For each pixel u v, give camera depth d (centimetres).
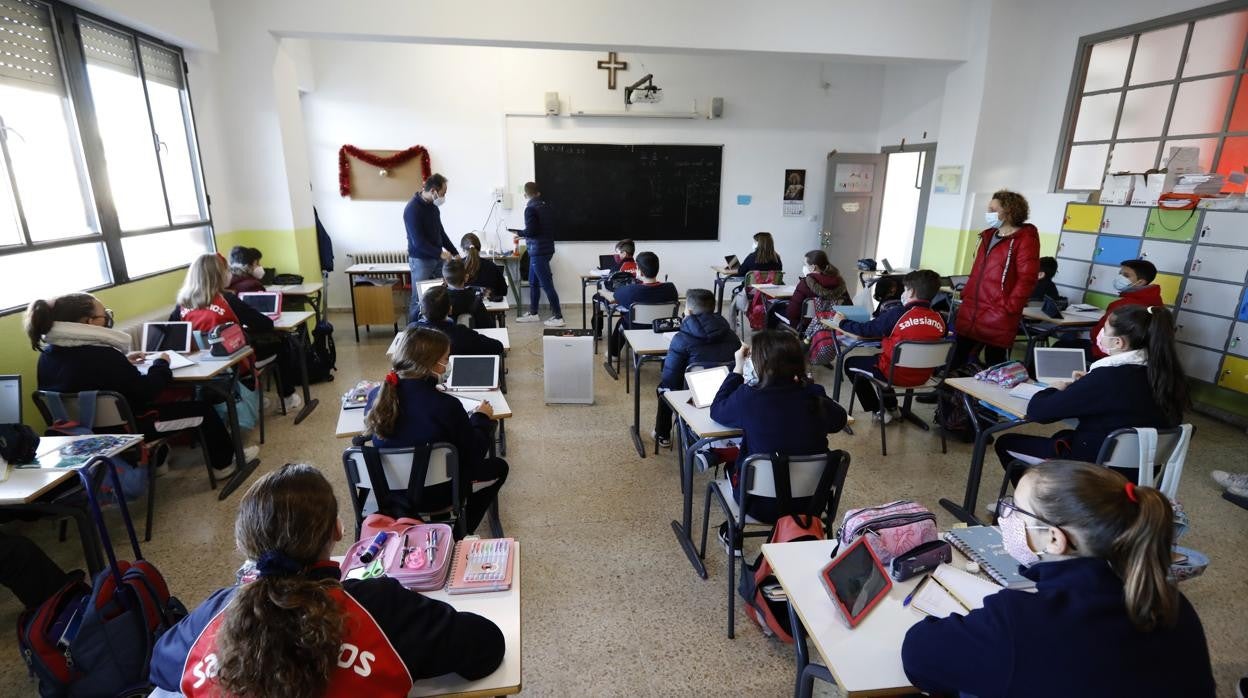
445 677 113
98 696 161
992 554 142
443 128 677
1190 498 301
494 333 383
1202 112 435
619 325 467
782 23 522
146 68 412
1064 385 258
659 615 218
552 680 189
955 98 588
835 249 776
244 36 473
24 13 311
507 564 140
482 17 480
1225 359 391
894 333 346
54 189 333
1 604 218
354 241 693
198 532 265
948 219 608
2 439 188
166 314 399
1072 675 89
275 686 81
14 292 306
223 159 497
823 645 120
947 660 100
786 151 757
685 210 754
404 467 190
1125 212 450
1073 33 528
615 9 494
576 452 348
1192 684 89
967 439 366
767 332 199
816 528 179
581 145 709
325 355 467
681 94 715
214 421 303
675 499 298
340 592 96
